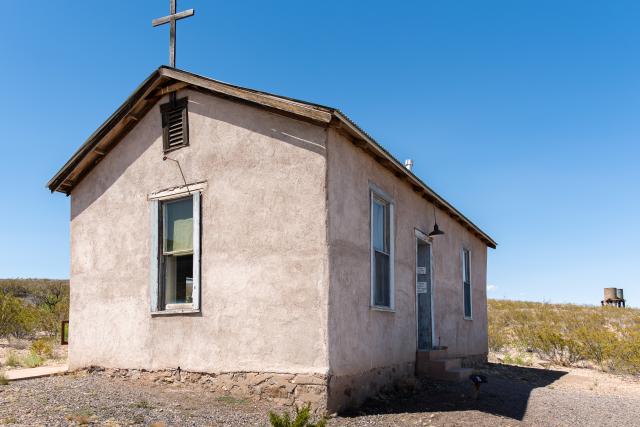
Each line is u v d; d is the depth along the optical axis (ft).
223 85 28.37
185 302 29.96
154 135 32.04
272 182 27.04
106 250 33.09
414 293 36.37
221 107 29.35
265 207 27.09
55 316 66.69
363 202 29.14
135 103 31.81
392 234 33.09
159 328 29.91
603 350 54.75
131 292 31.50
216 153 29.22
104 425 20.56
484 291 56.18
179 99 31.12
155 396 26.53
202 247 28.96
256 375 26.02
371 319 29.14
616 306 127.85
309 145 26.17
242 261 27.40
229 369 26.94
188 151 30.32
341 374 25.38
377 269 31.50
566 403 30.96
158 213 31.17
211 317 28.02
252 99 27.30
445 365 35.37
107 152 33.94
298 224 26.00
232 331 27.17
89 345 32.91
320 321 24.72
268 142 27.48
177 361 28.89
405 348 34.01
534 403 30.14
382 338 30.45
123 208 32.71
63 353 48.11
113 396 26.18
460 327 46.70
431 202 40.93
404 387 31.01
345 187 27.20
